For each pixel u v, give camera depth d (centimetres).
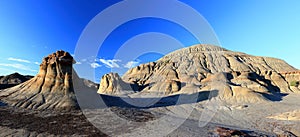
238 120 4450
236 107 5734
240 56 14412
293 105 5912
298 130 3681
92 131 2567
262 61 13600
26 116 2903
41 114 3044
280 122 4238
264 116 4831
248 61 13675
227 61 13175
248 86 8175
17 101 3375
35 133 2398
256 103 6231
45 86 3784
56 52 4225
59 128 2594
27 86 3872
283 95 7881
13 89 3872
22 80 7481
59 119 2914
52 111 3206
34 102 3403
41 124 2680
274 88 8950
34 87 3797
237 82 8619
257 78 9481
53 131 2489
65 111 3253
